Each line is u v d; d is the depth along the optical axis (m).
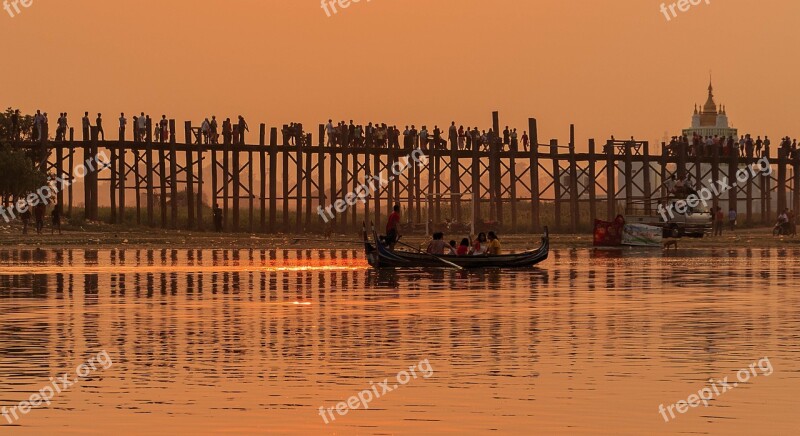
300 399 35.41
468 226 147.88
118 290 67.62
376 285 71.31
